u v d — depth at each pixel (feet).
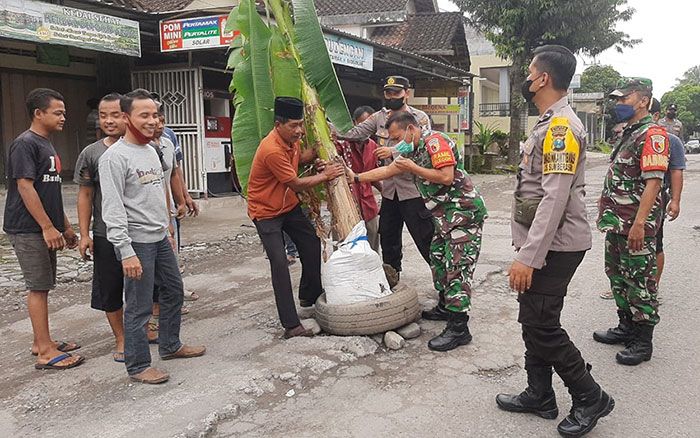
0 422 11.44
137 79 38.22
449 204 14.64
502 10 70.13
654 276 13.70
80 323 17.37
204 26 31.96
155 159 13.12
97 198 13.99
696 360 13.98
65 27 27.61
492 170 72.95
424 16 74.54
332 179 15.38
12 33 25.57
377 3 67.92
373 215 19.74
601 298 18.78
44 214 13.48
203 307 18.54
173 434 10.61
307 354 13.89
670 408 11.75
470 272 14.65
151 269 12.91
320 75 16.70
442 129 73.31
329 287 15.26
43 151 13.75
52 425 11.21
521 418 11.39
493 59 107.86
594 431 10.91
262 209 14.99
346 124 17.24
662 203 14.28
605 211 14.21
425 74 56.29
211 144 38.24
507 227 32.27
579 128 10.08
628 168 13.65
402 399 12.14
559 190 9.78
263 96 16.40
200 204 37.11
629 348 14.06
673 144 16.88
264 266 23.95
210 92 37.76
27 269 13.83
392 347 14.55
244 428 11.05
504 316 17.07
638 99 13.48
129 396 12.23
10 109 41.75
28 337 16.28
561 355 10.42
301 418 11.40
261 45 16.47
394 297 15.01
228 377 12.87
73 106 45.11
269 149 14.32
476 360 13.94
